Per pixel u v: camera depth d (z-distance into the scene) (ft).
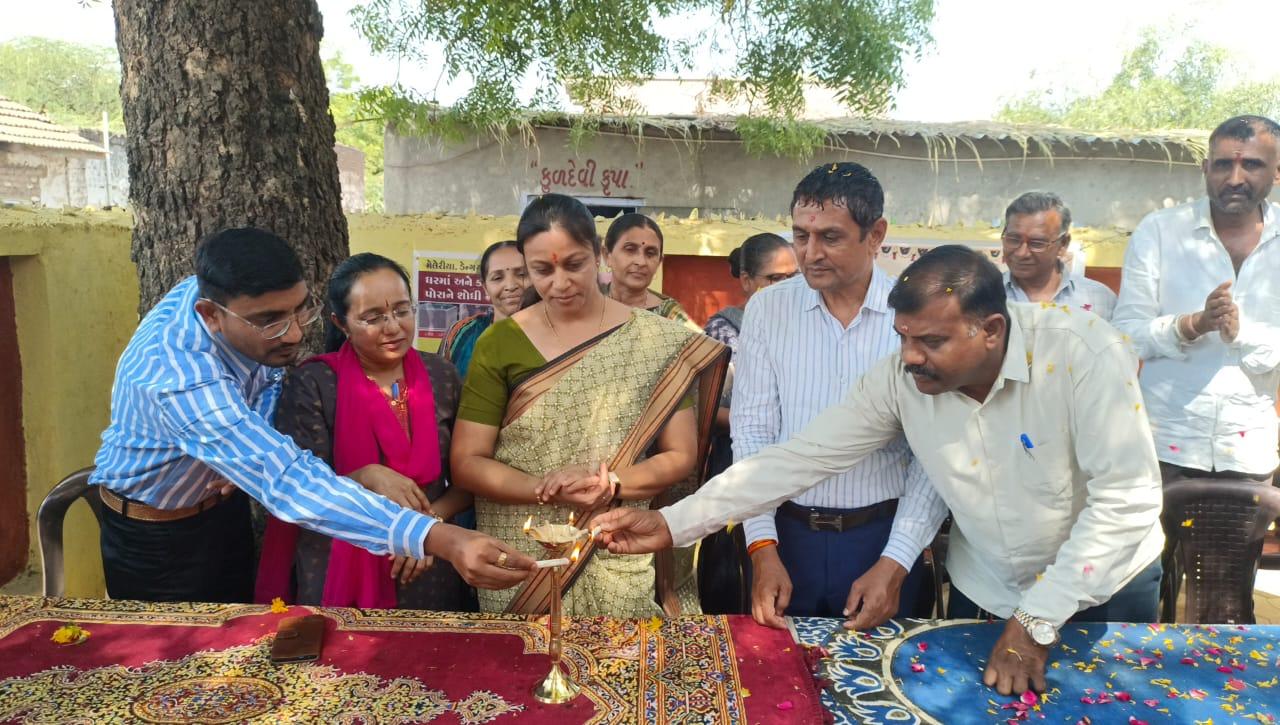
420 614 7.15
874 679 6.23
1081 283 12.47
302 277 7.34
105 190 59.00
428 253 20.74
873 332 8.09
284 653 6.33
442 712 5.72
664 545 7.08
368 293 7.83
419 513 6.79
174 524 8.32
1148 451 6.18
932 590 9.12
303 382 8.20
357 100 25.29
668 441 8.55
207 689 5.95
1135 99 56.44
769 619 7.07
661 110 38.27
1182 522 9.43
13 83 93.35
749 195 28.04
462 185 28.09
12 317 13.39
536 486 8.00
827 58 23.16
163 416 7.09
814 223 7.51
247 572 9.14
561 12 21.18
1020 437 6.64
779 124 24.88
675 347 8.61
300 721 5.59
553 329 8.56
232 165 10.63
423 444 8.36
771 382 8.45
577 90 23.97
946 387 6.40
